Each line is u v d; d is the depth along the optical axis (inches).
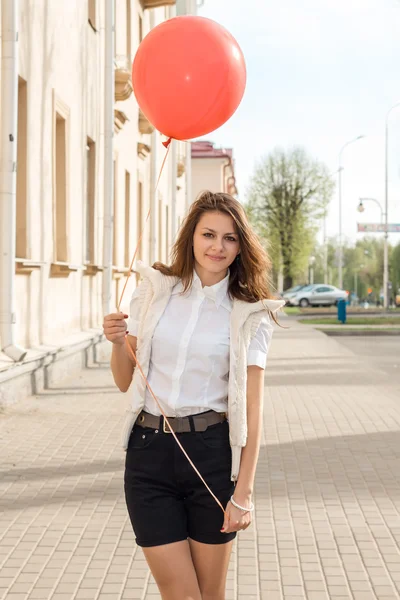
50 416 366.0
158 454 117.1
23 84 444.1
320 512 229.6
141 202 948.0
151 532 116.1
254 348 118.6
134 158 863.7
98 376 509.7
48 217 499.8
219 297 119.8
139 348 119.8
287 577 181.0
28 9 446.3
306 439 331.9
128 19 821.2
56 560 189.0
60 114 531.8
